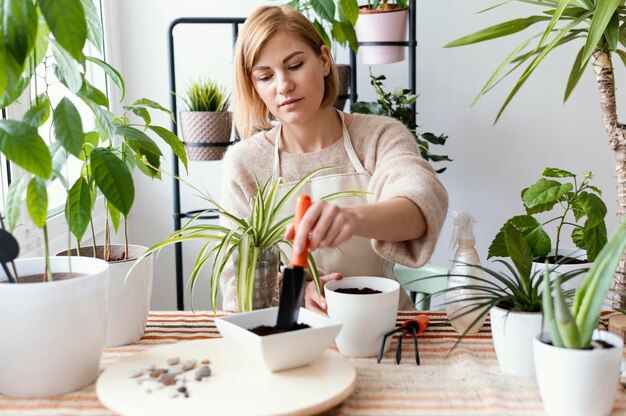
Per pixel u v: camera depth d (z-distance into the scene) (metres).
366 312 1.21
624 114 2.84
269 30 1.64
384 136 1.83
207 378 1.07
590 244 1.61
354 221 1.22
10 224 1.09
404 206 1.36
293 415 0.95
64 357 1.07
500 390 1.08
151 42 2.86
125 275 1.29
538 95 2.85
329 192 1.82
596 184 2.90
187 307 3.00
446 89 2.87
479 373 1.13
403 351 1.26
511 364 1.14
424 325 1.33
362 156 1.85
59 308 1.05
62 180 1.09
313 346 1.09
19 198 1.10
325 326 1.08
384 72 2.86
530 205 1.61
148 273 1.36
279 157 1.87
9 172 1.93
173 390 1.02
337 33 2.42
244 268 1.29
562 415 0.98
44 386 1.08
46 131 2.25
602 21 1.56
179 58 2.87
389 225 1.32
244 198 1.86
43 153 1.00
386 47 2.50
